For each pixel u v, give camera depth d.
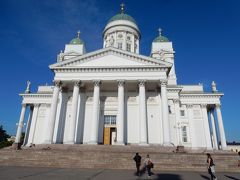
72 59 37.69
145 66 36.31
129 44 56.91
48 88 54.12
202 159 23.84
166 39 60.06
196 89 53.66
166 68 36.28
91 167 23.45
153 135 37.06
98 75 36.75
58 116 38.25
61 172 18.61
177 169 22.62
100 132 38.53
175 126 43.56
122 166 23.36
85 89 40.56
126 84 38.19
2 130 80.25
